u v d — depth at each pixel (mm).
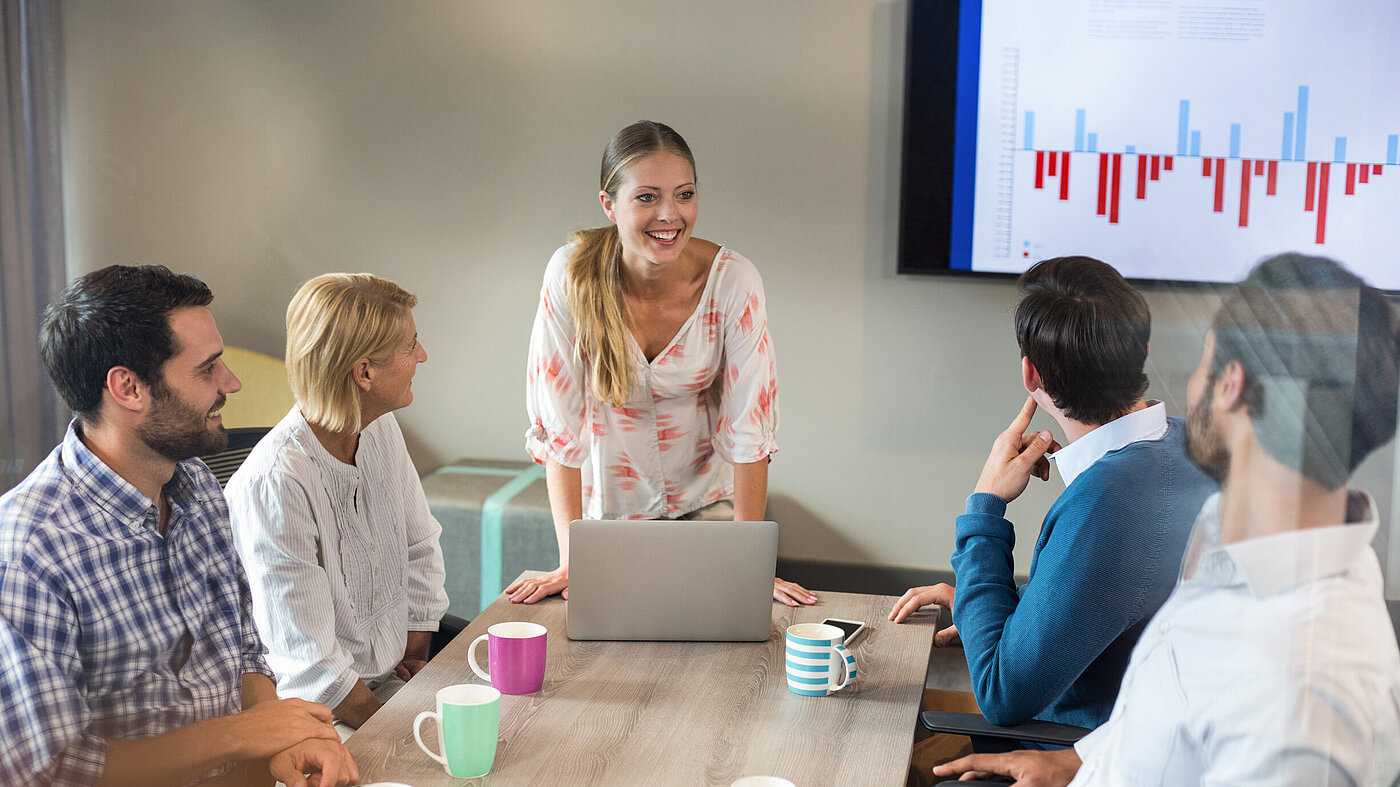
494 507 2963
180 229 3490
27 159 3328
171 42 3426
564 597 1800
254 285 3484
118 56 3439
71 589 1219
